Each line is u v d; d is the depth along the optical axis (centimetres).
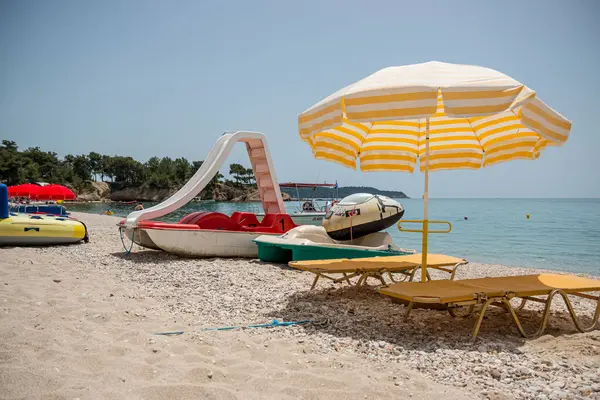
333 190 2630
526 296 503
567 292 493
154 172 16312
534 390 332
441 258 709
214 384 328
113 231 1773
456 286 510
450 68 496
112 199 15488
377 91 448
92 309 533
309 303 614
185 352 397
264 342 443
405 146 688
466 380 356
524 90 432
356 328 498
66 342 398
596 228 2842
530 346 436
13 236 1165
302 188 2541
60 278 728
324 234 967
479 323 458
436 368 382
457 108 424
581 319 555
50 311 514
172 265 927
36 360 347
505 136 620
